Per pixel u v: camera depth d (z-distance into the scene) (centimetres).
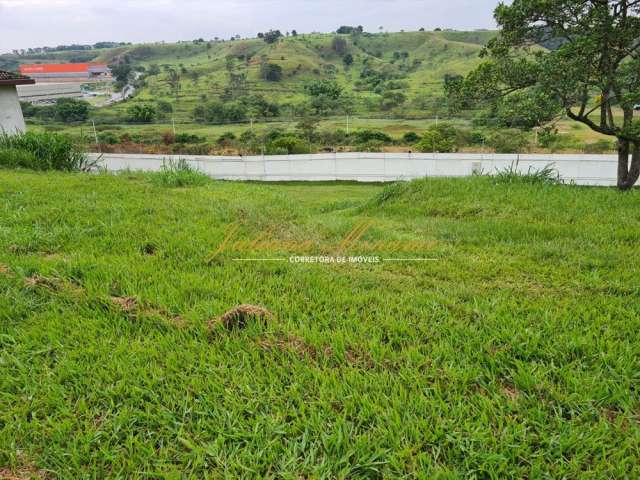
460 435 129
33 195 429
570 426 132
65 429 136
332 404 147
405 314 206
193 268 264
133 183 554
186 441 131
